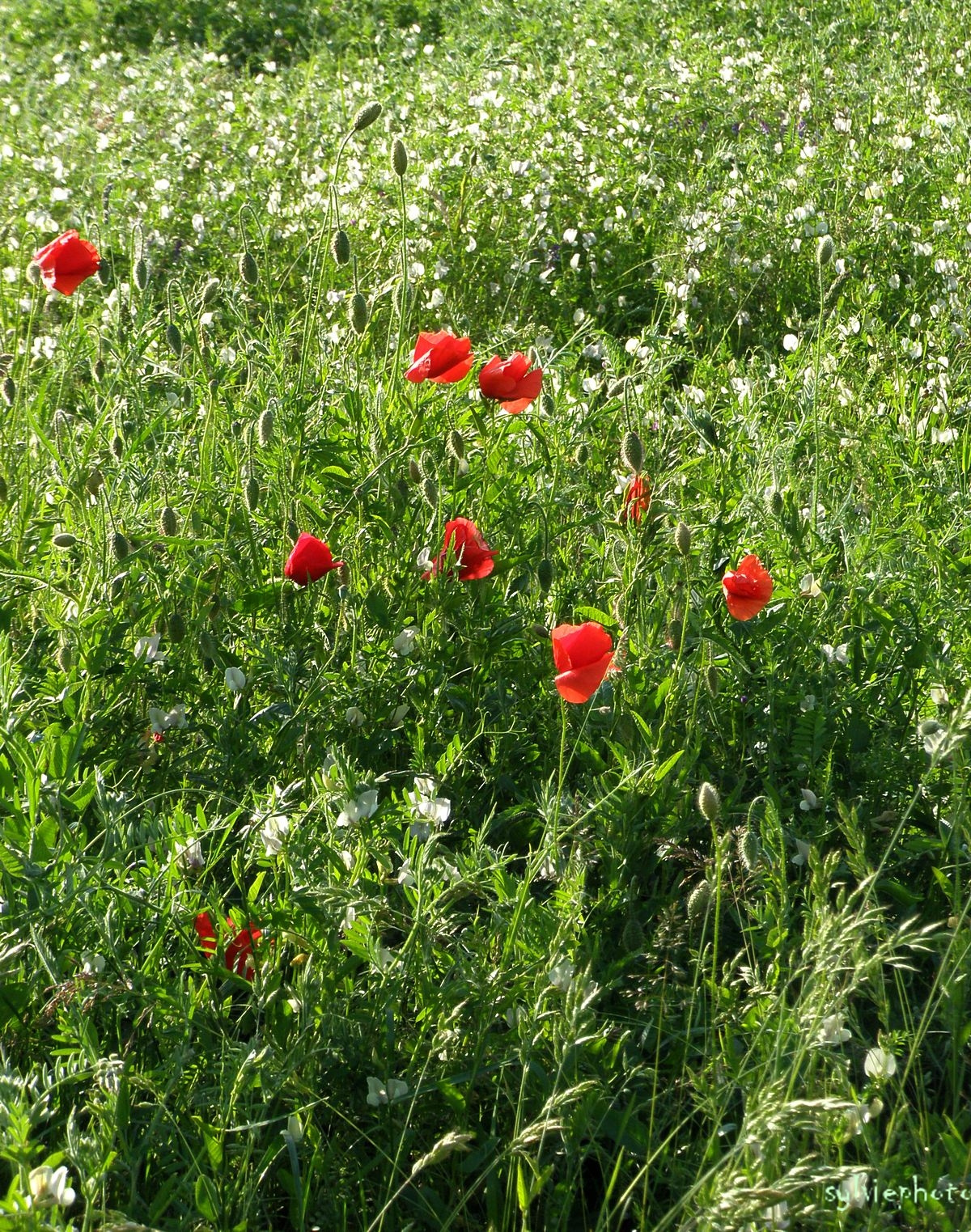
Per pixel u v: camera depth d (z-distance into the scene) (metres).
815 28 11.13
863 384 4.76
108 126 9.45
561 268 6.45
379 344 5.46
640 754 2.68
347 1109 2.04
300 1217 1.82
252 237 6.57
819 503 3.87
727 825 2.65
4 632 2.87
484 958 2.08
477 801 2.82
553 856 2.21
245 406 3.78
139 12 14.35
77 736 2.53
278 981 1.98
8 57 13.23
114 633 2.88
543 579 2.95
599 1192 2.07
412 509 3.31
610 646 2.24
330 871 2.12
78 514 3.31
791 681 2.92
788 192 6.72
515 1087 2.04
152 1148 1.91
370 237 6.31
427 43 13.42
